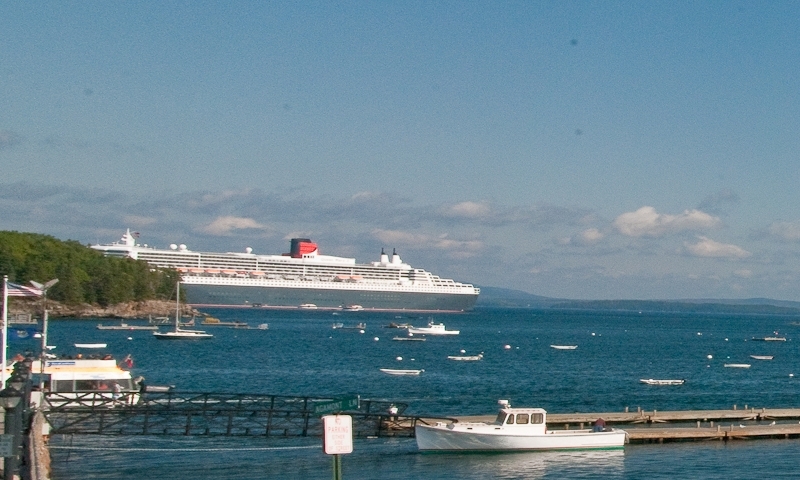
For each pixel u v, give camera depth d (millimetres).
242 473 61156
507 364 165875
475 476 61438
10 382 39375
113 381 75438
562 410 99000
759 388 131000
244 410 67750
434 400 105875
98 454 66188
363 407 94250
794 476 63312
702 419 86688
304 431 69500
